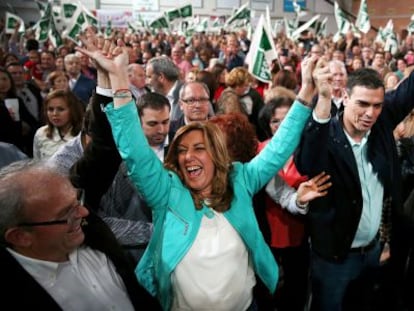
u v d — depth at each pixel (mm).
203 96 3055
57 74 5082
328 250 2281
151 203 1711
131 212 2066
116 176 2061
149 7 23297
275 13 24984
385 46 10273
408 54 8578
